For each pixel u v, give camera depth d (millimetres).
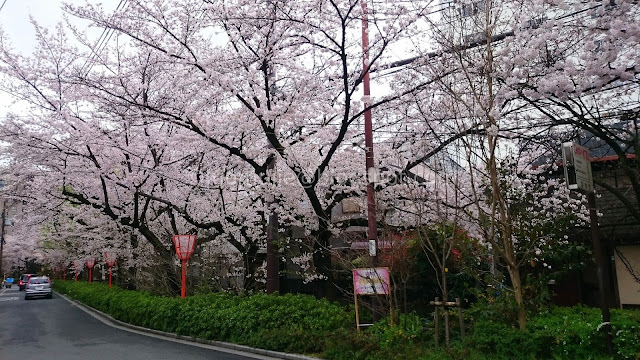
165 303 12758
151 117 10625
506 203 8172
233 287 14531
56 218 20109
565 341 6598
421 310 11148
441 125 10086
